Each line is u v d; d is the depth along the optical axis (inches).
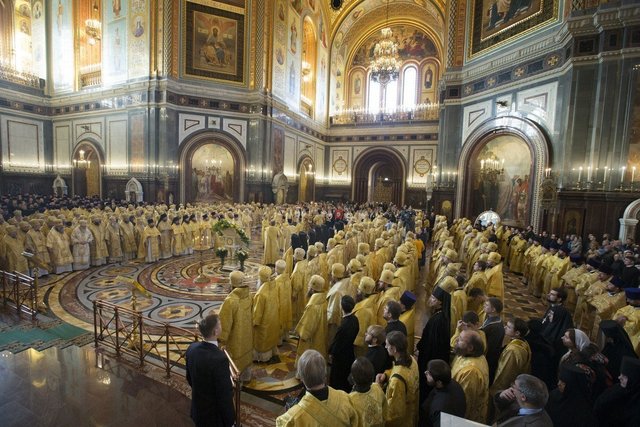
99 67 985.5
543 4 633.6
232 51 953.5
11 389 183.5
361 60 1418.6
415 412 129.3
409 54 1355.8
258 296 222.7
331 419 91.3
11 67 1003.3
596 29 515.2
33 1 1052.5
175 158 895.1
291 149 1135.6
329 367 223.6
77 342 241.4
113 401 177.3
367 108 1419.8
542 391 90.9
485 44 777.6
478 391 123.2
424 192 1275.8
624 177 496.7
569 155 543.5
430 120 1259.2
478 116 782.5
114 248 473.7
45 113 1051.9
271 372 217.6
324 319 204.8
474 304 258.2
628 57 486.3
